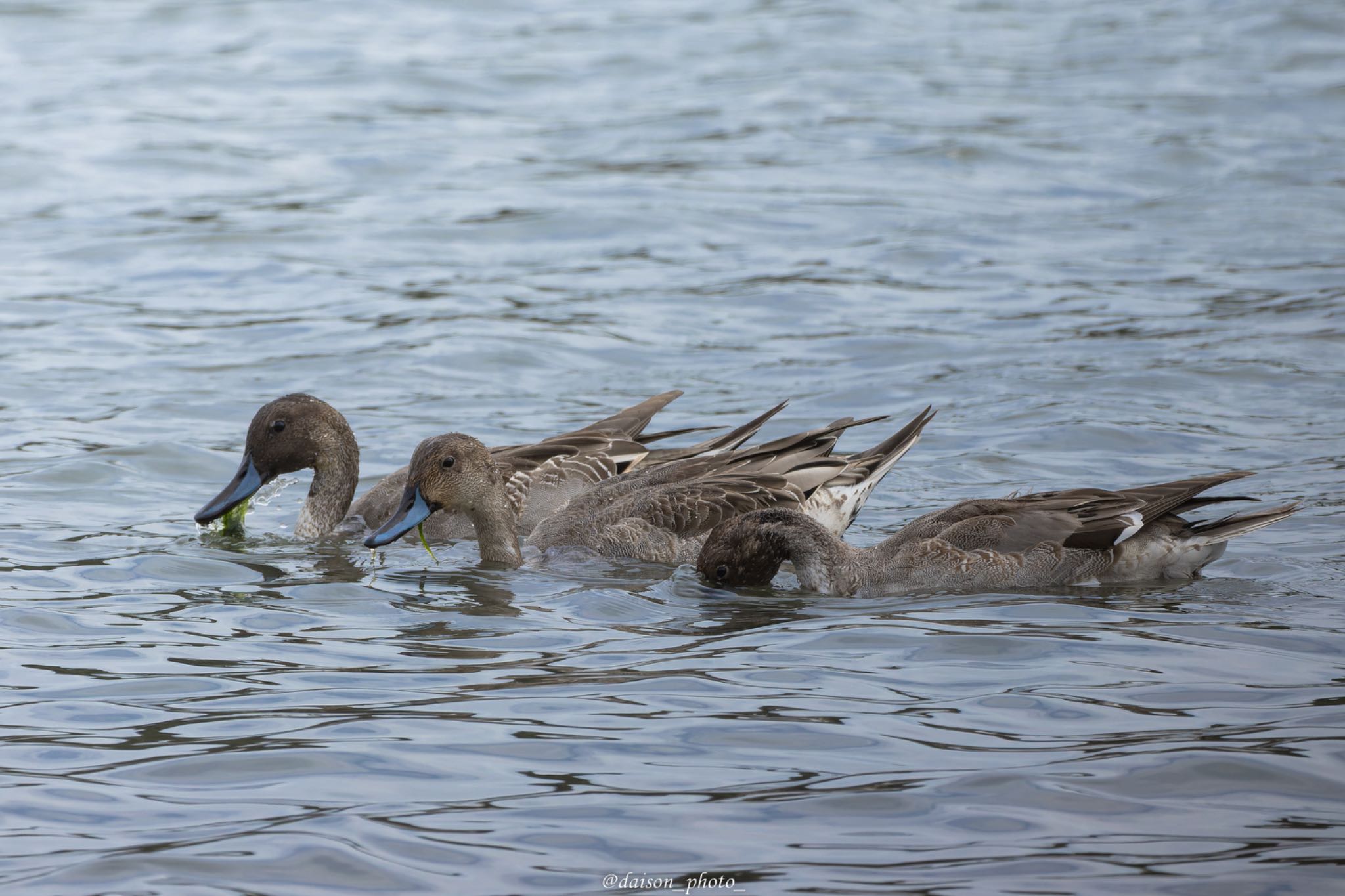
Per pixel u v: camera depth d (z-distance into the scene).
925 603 11.83
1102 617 11.16
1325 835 7.56
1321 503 13.86
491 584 12.66
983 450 15.98
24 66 35.62
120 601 11.70
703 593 12.45
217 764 8.52
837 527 14.14
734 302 21.80
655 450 15.91
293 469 14.71
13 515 14.07
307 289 22.52
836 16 40.78
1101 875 7.23
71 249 24.14
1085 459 15.60
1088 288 21.84
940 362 19.14
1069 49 37.44
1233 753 8.46
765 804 7.99
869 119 31.44
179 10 41.38
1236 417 16.64
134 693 9.65
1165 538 12.22
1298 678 9.66
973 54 37.06
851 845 7.55
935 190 27.08
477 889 7.17
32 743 8.81
